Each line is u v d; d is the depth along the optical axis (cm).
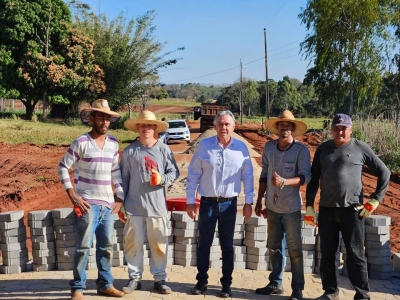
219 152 579
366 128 2217
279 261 595
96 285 613
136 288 602
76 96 4256
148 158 584
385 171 552
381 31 3278
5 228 668
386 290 619
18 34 3806
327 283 575
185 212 700
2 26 3800
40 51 3947
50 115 4466
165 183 580
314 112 9031
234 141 587
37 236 673
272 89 9844
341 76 3431
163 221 591
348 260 565
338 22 3369
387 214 1195
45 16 3894
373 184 1622
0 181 1455
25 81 3834
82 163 558
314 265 690
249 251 694
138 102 5622
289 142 576
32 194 1318
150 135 588
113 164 581
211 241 589
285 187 569
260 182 605
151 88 5081
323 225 573
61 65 3919
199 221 589
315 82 3762
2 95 3816
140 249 595
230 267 586
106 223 568
